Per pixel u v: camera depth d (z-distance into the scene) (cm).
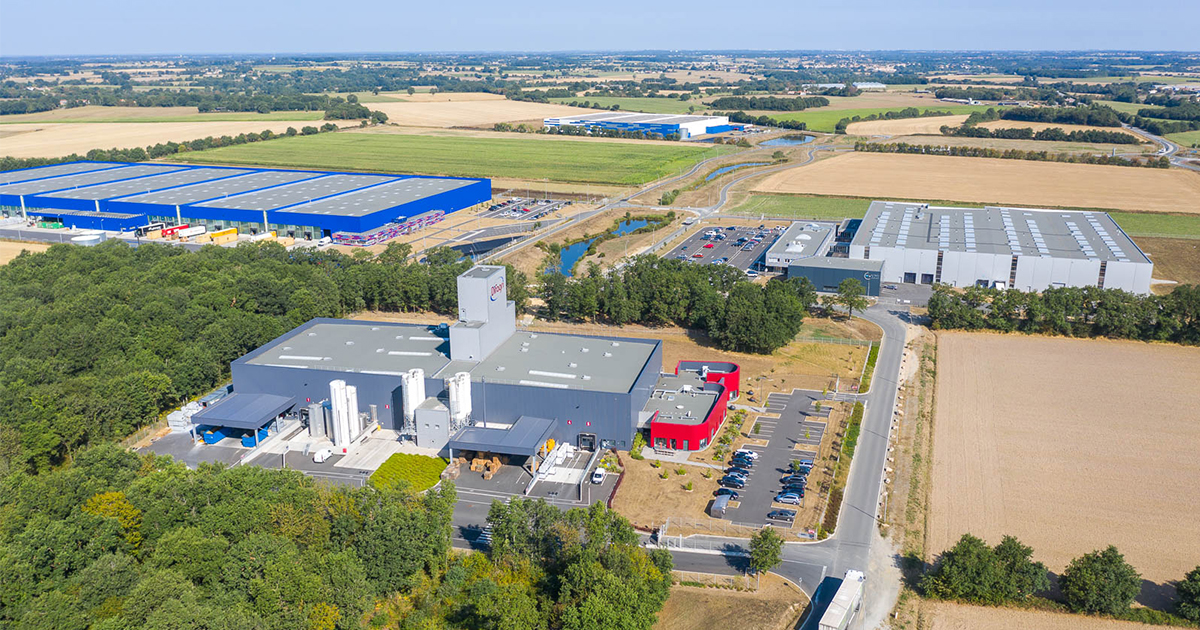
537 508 8381
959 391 12888
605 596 7112
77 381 11206
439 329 13700
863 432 11456
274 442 11306
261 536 7756
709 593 8044
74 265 17388
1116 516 9269
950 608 7856
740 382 13300
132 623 6669
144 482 8519
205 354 12650
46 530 7419
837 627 7194
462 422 10994
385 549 7975
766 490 9950
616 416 10869
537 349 12662
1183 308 14912
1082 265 17712
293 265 17150
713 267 17550
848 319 16550
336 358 12369
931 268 18950
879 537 8962
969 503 9594
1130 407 12206
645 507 9619
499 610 7312
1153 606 7806
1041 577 7912
